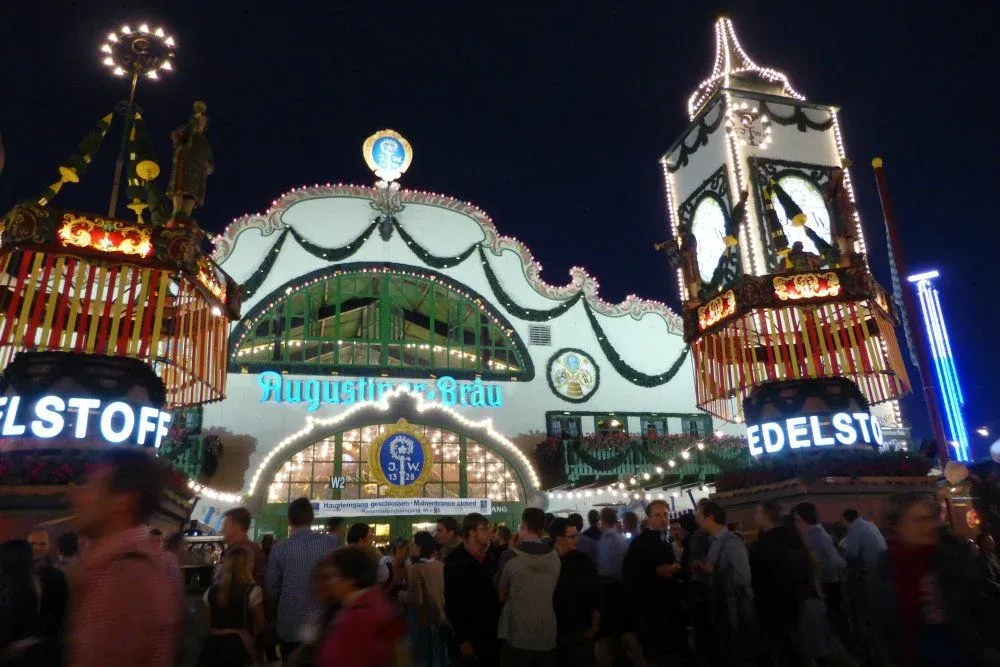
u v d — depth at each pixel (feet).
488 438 73.56
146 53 45.01
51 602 16.93
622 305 83.76
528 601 19.72
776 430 51.21
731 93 76.38
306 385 70.18
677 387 81.87
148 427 40.24
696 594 26.48
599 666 25.21
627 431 78.43
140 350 40.52
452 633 24.23
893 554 14.78
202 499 64.39
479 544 22.45
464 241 80.94
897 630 14.32
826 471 46.34
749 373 55.98
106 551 8.91
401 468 69.10
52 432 37.27
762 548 22.26
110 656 8.09
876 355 54.13
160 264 40.40
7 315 37.93
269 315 72.90
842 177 55.21
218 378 48.06
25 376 38.42
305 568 19.19
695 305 59.06
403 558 29.17
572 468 71.61
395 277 77.25
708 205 76.95
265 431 68.13
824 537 26.61
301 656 14.30
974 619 13.75
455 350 77.36
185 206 42.63
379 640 10.98
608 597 25.43
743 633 22.67
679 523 37.45
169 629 8.73
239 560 17.94
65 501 33.99
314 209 77.30
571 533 22.25
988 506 41.37
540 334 79.87
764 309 52.31
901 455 48.39
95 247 39.22
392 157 81.82
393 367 73.26
